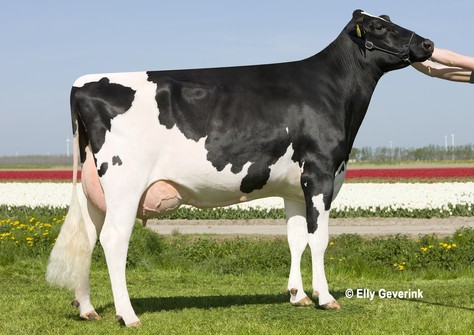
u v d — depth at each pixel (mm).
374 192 24719
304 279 10594
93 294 8836
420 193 24062
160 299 8406
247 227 18594
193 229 18062
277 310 7547
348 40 7633
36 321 7039
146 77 6988
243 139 7047
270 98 7219
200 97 7008
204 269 11898
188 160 6922
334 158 7324
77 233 6824
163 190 6957
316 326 6703
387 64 7594
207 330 6527
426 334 6410
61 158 98312
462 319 7020
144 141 6777
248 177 7137
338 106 7457
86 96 6820
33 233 13797
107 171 6762
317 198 7270
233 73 7332
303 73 7488
